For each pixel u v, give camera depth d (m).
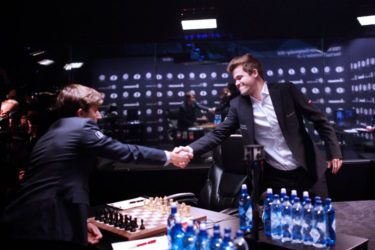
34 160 1.61
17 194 1.56
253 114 2.30
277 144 2.28
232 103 2.43
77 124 1.67
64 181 1.55
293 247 1.52
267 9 6.36
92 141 1.64
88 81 8.04
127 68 8.73
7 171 2.86
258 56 8.23
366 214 2.34
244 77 2.21
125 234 1.80
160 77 8.76
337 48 7.84
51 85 6.28
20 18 6.26
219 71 8.73
